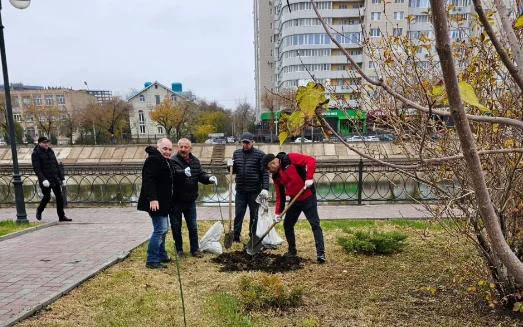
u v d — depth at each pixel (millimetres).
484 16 1099
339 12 37531
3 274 4477
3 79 7152
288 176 4898
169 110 43438
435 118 3248
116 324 3299
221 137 46031
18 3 6738
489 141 3055
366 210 8336
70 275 4426
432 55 3455
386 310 3494
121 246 5719
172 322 3334
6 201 10703
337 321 3320
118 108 42812
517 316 3254
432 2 938
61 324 3305
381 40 3537
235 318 3387
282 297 3598
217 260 5070
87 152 29031
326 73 40594
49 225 7309
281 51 44156
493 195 3113
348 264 4789
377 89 3314
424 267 4559
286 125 1285
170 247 5770
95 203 10031
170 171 4816
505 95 2963
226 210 8992
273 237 5648
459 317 3314
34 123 52500
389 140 5117
